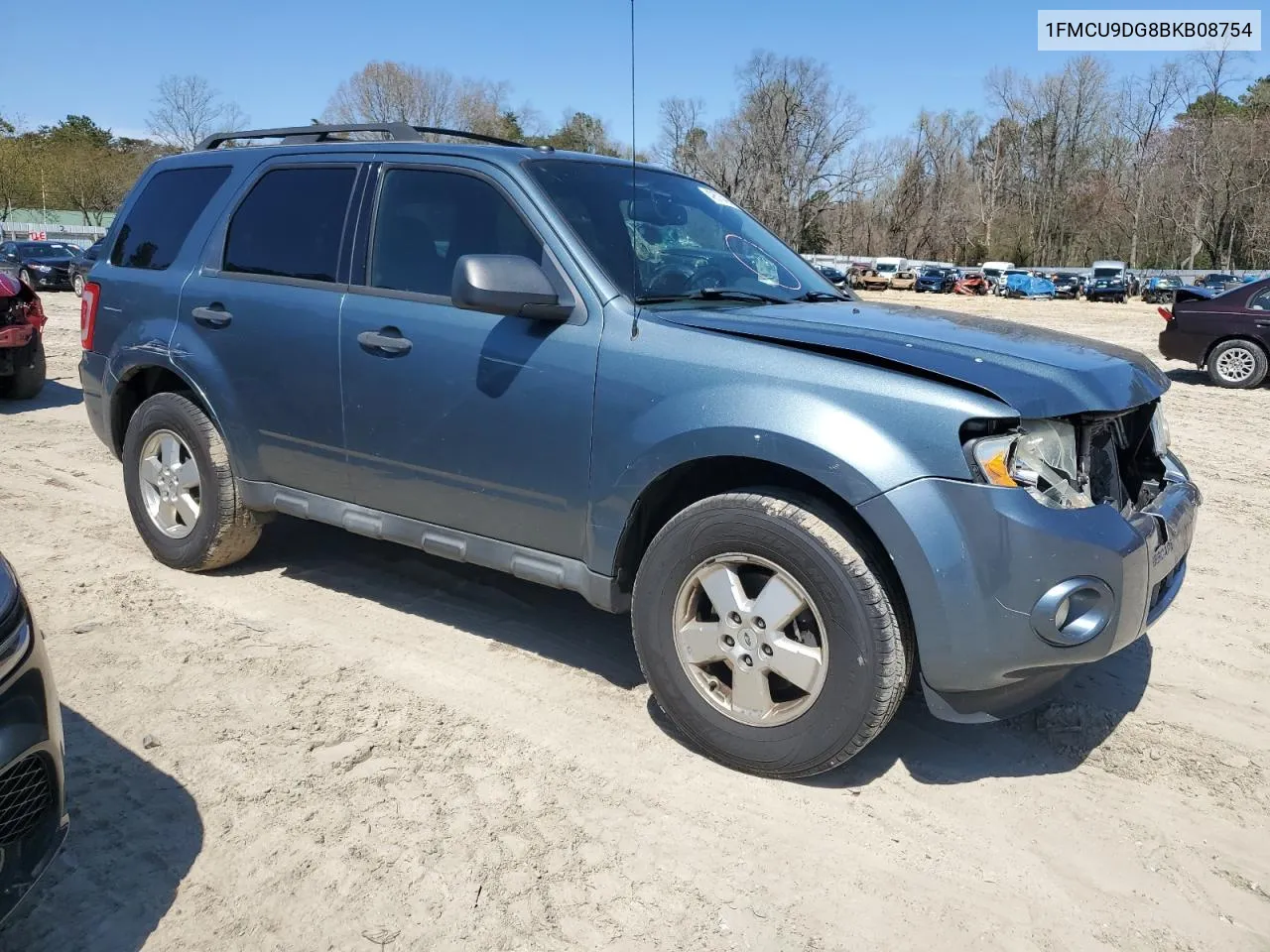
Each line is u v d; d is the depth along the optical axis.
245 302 4.20
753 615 3.01
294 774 3.10
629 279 3.42
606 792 3.05
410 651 3.98
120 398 4.85
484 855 2.75
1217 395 11.73
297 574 4.77
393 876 2.66
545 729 3.41
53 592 4.46
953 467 2.71
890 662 2.83
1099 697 3.73
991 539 2.69
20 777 2.21
